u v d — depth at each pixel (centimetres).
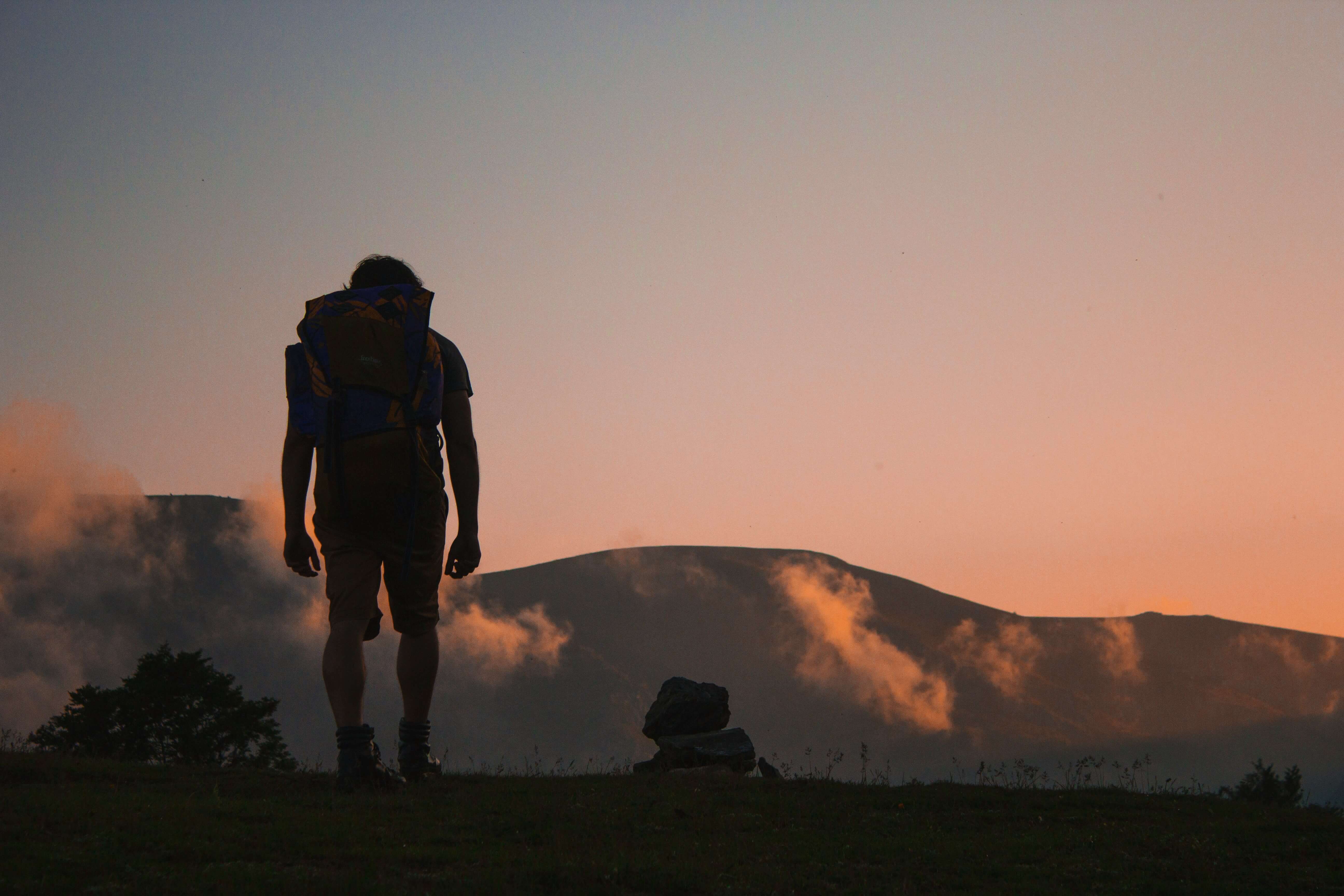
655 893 442
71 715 3591
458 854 483
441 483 648
